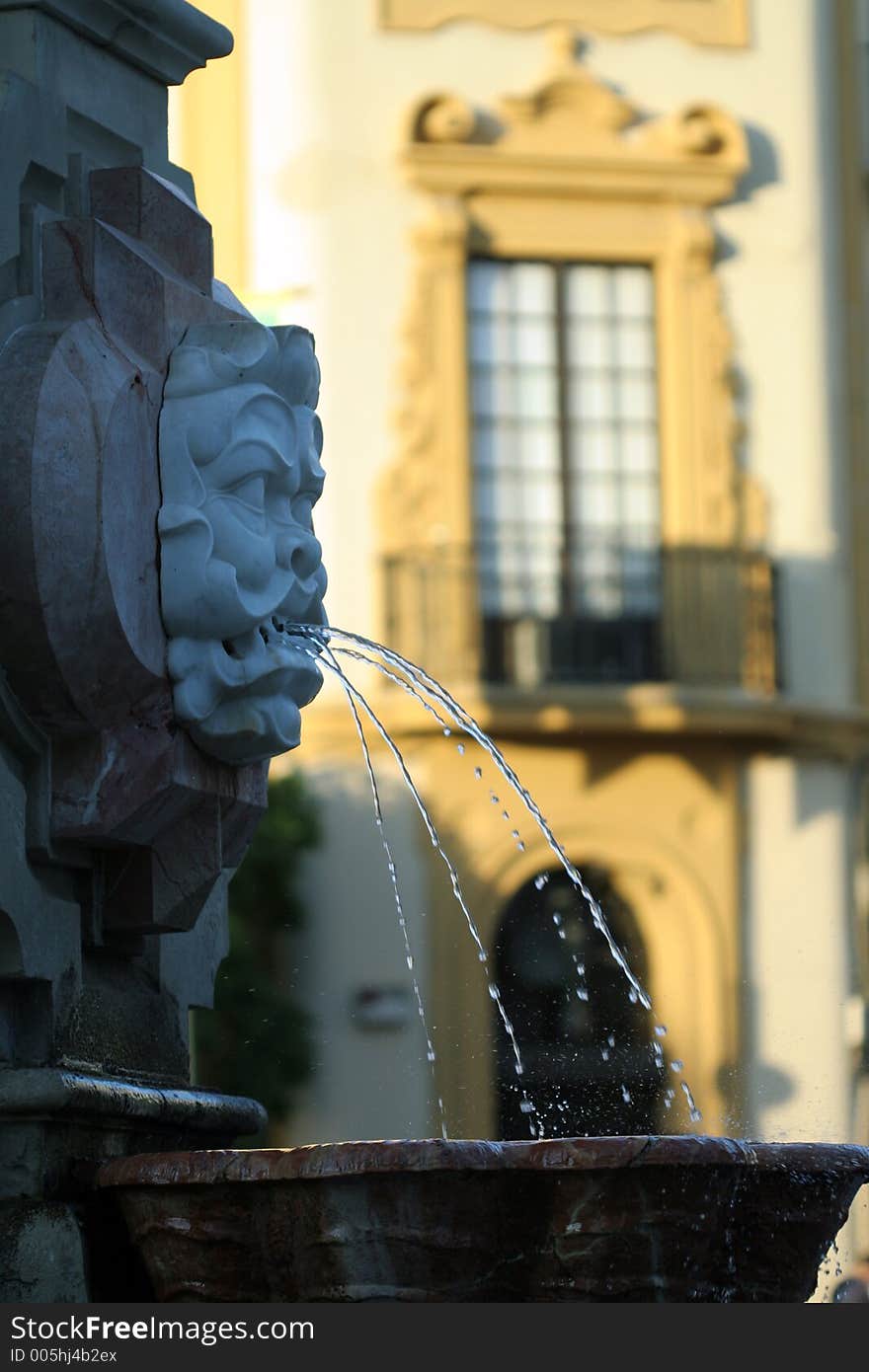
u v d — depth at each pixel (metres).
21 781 4.03
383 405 18.89
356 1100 17.66
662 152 19.59
